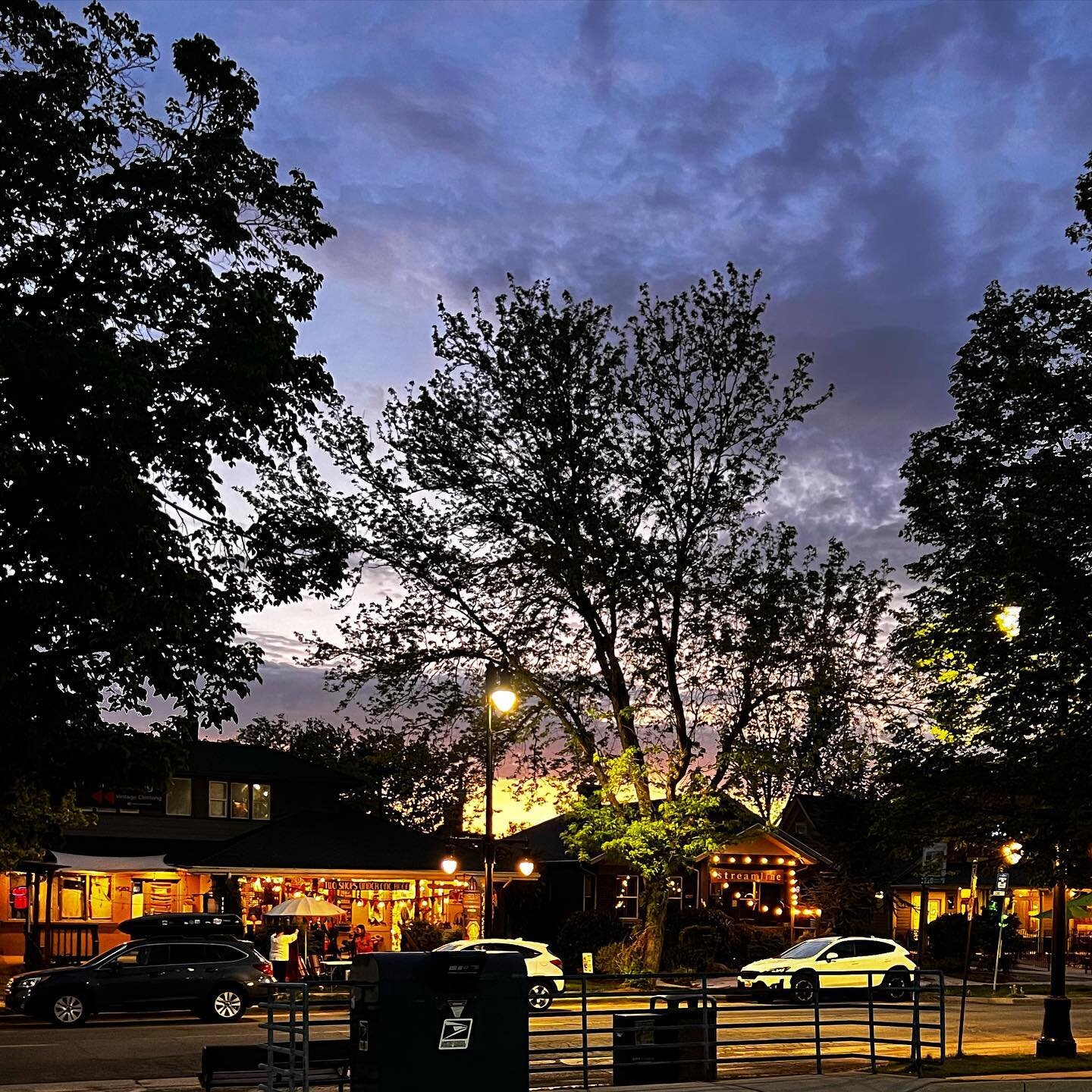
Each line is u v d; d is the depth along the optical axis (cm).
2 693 2039
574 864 5275
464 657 3500
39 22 2166
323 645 3538
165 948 2725
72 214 2094
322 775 4894
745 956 4359
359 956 1284
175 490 2159
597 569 3384
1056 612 2016
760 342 3494
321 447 3431
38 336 1881
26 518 1958
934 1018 2786
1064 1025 2047
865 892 4938
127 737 2170
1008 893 3684
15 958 4056
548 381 3481
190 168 2233
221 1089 1639
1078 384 2064
